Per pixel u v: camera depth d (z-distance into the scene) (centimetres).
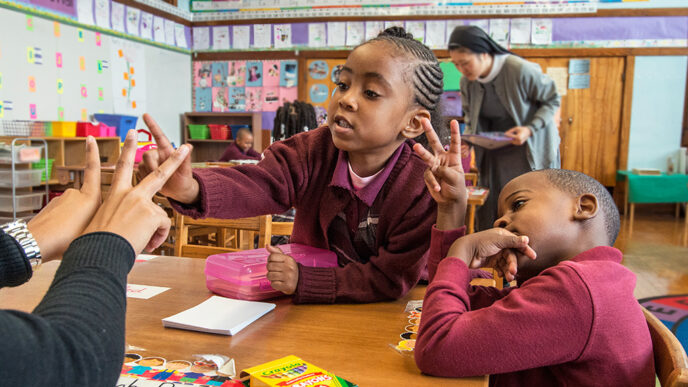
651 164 645
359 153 96
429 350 66
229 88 733
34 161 393
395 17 673
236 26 719
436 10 660
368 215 102
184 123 729
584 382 67
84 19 537
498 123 288
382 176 97
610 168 648
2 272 54
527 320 65
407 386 63
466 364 65
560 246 77
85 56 542
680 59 623
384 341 77
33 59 477
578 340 64
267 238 153
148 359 68
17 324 38
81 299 43
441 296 72
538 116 260
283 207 106
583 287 66
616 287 68
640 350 68
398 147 98
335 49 696
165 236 59
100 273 46
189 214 88
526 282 73
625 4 623
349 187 99
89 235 49
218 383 61
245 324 81
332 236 108
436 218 94
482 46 259
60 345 39
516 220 79
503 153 273
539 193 79
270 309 89
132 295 97
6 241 54
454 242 81
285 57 710
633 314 68
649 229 548
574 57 639
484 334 65
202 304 89
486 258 79
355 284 95
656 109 635
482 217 286
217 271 99
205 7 725
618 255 74
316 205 107
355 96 86
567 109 648
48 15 491
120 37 593
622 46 629
